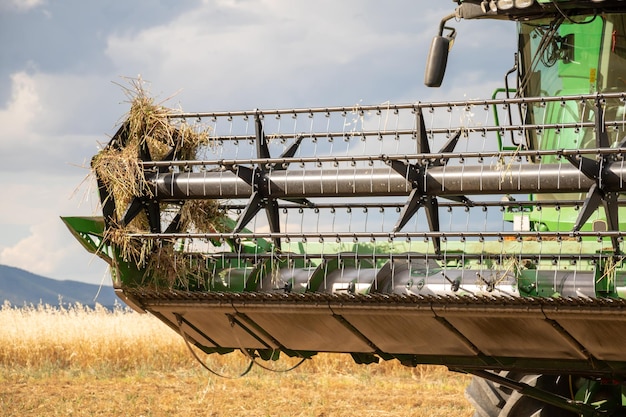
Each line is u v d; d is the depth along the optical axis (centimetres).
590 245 798
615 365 726
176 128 864
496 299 705
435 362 805
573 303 677
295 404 1680
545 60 936
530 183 723
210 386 1936
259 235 771
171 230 869
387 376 2202
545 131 946
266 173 804
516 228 923
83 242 820
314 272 778
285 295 777
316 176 784
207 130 875
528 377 856
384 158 750
